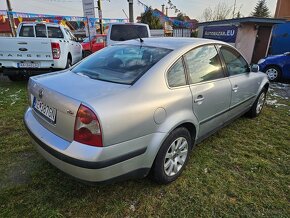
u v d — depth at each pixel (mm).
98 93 1931
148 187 2393
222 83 2961
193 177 2582
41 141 2053
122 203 2174
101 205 2143
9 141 3223
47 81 2271
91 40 14328
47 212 2035
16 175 2512
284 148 3299
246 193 2365
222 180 2549
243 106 3754
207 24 12664
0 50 5930
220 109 3014
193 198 2271
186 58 2531
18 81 7102
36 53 6023
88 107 1751
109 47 3033
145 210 2109
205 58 2811
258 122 4211
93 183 1849
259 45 11797
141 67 2311
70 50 7625
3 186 2336
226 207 2180
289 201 2281
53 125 2018
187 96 2379
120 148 1874
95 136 1757
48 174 2533
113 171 1878
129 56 2564
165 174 2348
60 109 1902
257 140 3508
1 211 2035
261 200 2279
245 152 3137
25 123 2396
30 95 2471
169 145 2273
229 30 11570
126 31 7789
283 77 7898
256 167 2799
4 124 3773
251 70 3824
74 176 1864
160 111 2107
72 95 1889
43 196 2217
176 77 2371
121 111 1852
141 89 2072
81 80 2256
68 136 1886
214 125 3035
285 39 12023
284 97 6062
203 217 2062
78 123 1788
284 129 3939
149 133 2057
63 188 2330
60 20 13641
